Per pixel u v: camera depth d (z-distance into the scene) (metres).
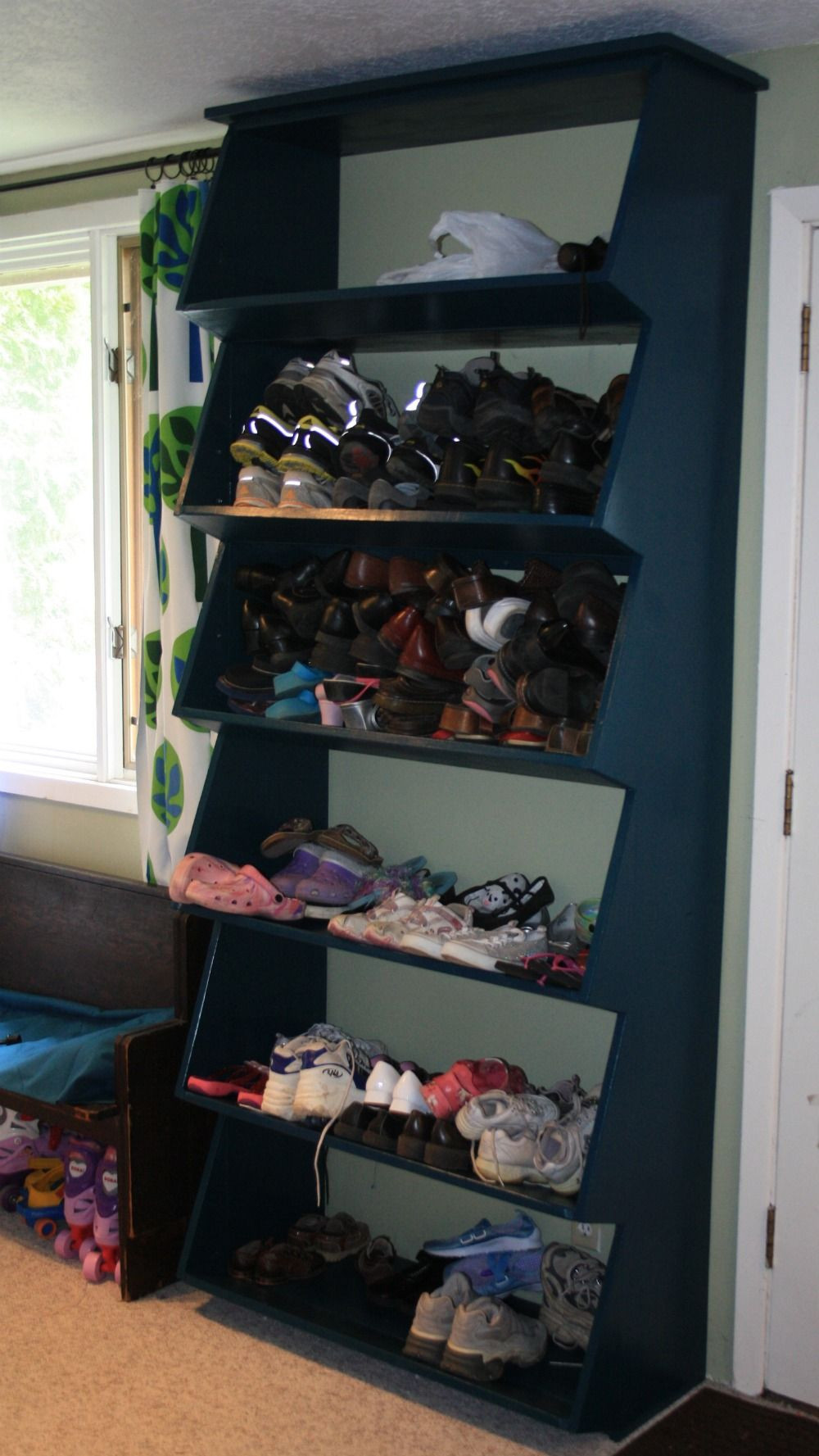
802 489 2.35
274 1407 2.44
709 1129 2.50
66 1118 2.77
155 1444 2.32
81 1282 2.85
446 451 2.32
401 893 2.53
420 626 2.39
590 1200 2.18
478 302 2.25
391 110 2.42
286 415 2.62
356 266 2.84
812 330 2.31
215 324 2.55
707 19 2.14
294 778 2.89
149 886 3.14
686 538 2.25
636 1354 2.37
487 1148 2.28
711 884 2.43
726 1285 2.54
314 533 2.60
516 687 2.20
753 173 2.33
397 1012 2.93
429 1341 2.46
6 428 3.72
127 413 3.40
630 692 2.14
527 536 2.28
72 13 2.21
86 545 3.59
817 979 2.40
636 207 2.04
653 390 2.12
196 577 3.03
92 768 3.57
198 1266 2.75
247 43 2.36
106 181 3.27
